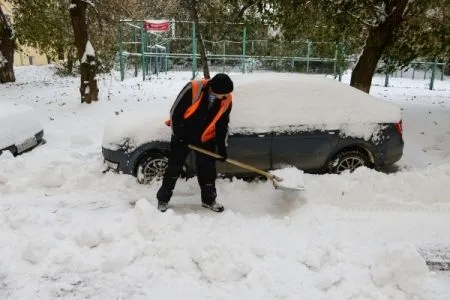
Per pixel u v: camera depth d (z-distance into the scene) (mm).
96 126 8969
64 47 16359
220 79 4066
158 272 3475
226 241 3793
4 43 16469
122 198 4992
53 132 8422
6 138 6207
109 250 3711
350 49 11312
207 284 3355
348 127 5469
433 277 3486
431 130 8023
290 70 20453
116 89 14156
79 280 3371
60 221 4297
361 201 4914
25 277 3391
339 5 8367
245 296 3209
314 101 5500
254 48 18516
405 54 9930
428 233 4188
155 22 16859
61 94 13250
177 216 4113
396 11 8367
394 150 5633
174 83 16188
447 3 8117
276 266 3535
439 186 5016
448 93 16062
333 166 5586
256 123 5277
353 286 3291
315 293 3230
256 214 4617
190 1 10500
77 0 10508
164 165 5387
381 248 3844
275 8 9070
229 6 10188
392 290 3242
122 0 18312
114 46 18969
